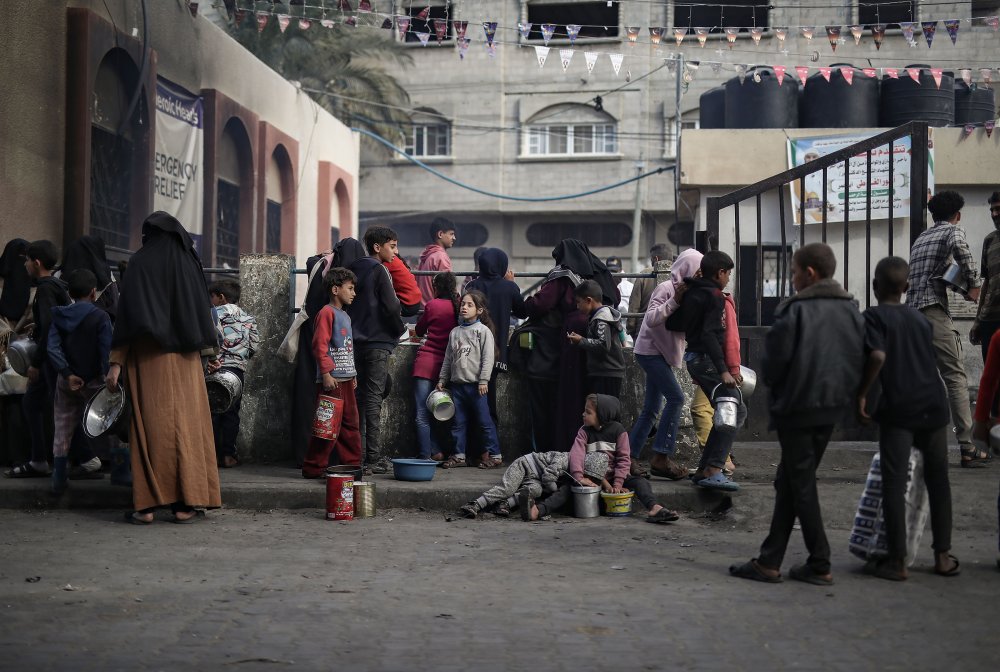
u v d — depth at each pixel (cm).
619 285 1337
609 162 3497
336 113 3147
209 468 717
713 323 714
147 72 1407
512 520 728
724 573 559
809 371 522
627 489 746
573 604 488
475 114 3578
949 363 795
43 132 1134
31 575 539
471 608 478
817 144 1672
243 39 2745
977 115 1842
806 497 532
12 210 1065
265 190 1892
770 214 1655
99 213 1306
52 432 844
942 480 557
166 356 700
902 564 545
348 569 562
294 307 920
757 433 898
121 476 770
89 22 1198
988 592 519
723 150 1709
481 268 916
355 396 834
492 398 892
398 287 877
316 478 809
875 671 389
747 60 3031
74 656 399
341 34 2986
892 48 2902
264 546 626
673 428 786
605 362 803
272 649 411
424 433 874
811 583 534
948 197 798
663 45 3312
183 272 698
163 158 1487
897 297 561
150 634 430
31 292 921
